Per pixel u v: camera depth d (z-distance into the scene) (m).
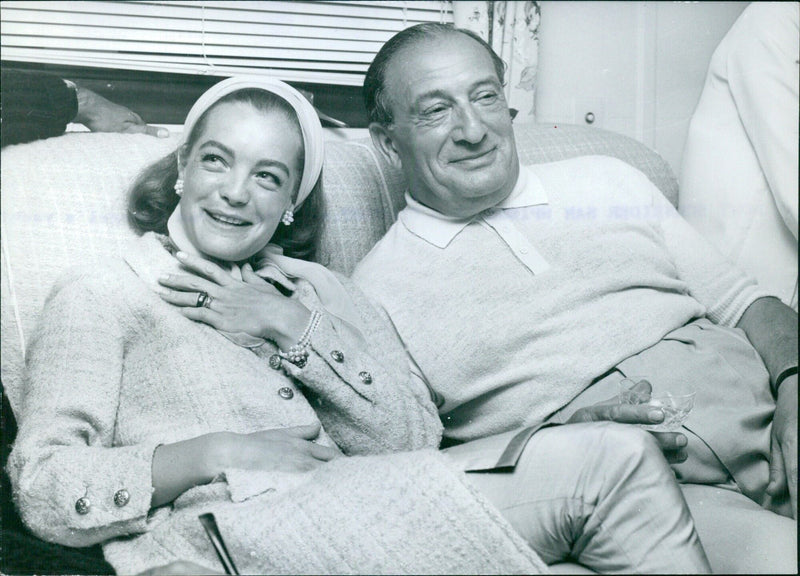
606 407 1.05
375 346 1.17
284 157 1.08
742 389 1.14
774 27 1.42
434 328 1.21
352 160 1.34
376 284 1.24
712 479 1.11
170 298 1.04
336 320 1.13
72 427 0.96
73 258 1.11
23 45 1.31
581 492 0.83
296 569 0.85
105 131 1.26
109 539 0.94
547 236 1.24
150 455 0.93
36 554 0.91
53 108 1.21
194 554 0.90
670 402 1.06
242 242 1.08
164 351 1.02
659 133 1.61
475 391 1.20
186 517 0.91
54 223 1.12
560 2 1.56
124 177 1.16
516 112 1.55
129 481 0.91
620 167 1.35
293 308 1.07
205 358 1.02
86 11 1.33
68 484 0.91
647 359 1.18
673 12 1.58
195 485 0.93
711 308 1.30
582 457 0.84
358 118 1.43
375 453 1.10
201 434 0.99
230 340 1.04
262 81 1.09
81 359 0.99
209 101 1.08
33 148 1.17
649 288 1.25
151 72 1.29
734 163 1.43
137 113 1.28
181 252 1.06
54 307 1.01
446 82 1.17
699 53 1.59
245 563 0.86
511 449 0.87
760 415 1.13
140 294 1.03
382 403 1.09
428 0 1.46
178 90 1.30
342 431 1.10
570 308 1.21
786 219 1.40
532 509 0.84
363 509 0.85
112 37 1.34
